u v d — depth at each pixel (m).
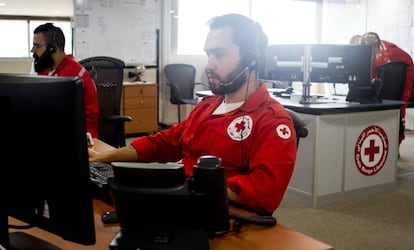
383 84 4.89
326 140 3.62
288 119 1.49
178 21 7.09
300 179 3.73
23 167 1.02
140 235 1.08
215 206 1.15
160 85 7.02
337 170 3.72
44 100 0.95
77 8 6.20
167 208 1.09
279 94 4.41
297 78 4.03
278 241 1.21
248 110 1.52
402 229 3.24
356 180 3.85
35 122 0.97
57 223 1.01
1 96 1.01
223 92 1.53
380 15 7.46
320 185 3.65
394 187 4.10
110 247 1.07
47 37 3.10
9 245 1.13
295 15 7.93
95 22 6.36
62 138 0.94
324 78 3.95
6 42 5.80
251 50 1.50
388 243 3.01
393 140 4.02
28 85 0.97
